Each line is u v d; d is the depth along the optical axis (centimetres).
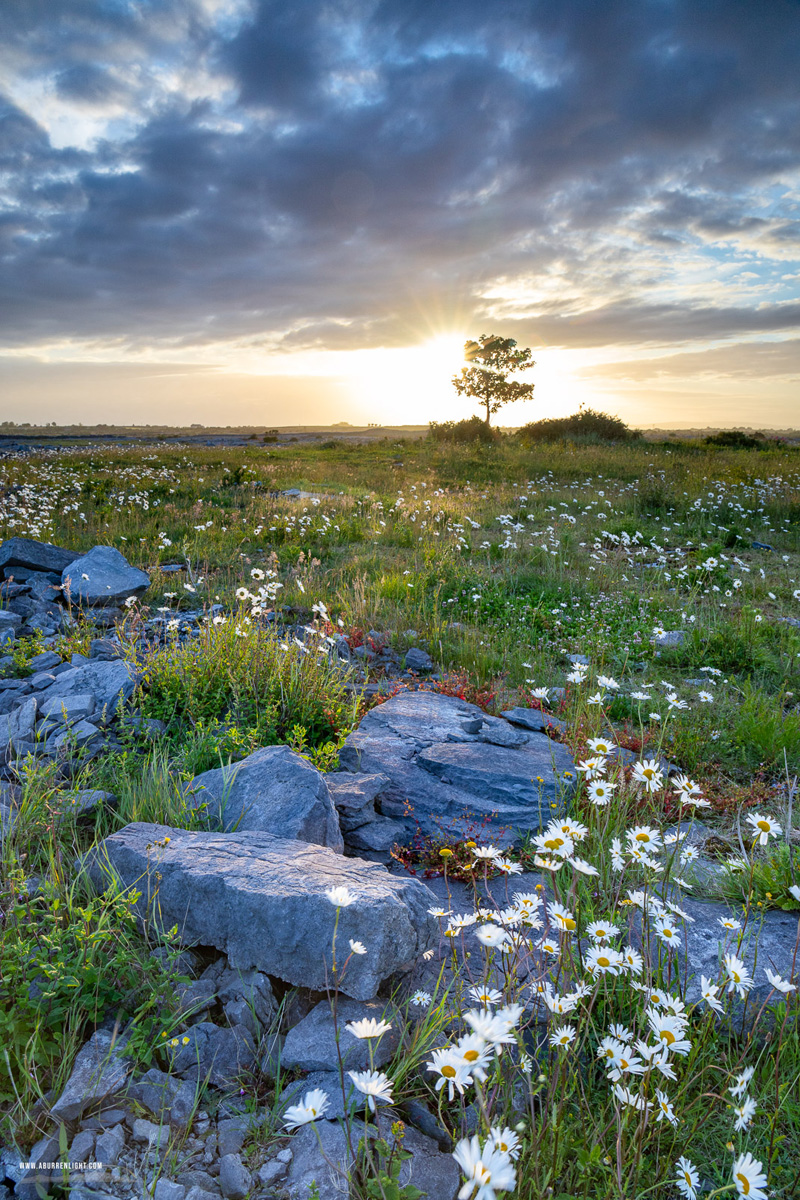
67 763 412
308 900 251
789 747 517
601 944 258
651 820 406
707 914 323
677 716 562
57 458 2852
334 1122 208
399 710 547
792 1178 203
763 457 2675
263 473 2203
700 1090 228
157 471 2298
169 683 505
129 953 254
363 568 1033
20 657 627
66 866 319
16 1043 217
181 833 316
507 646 741
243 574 1016
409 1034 241
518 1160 187
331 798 364
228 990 256
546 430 3700
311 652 560
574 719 535
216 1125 212
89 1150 195
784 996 253
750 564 1133
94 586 841
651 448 3103
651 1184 197
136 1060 222
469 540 1230
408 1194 181
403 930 258
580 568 1088
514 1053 235
